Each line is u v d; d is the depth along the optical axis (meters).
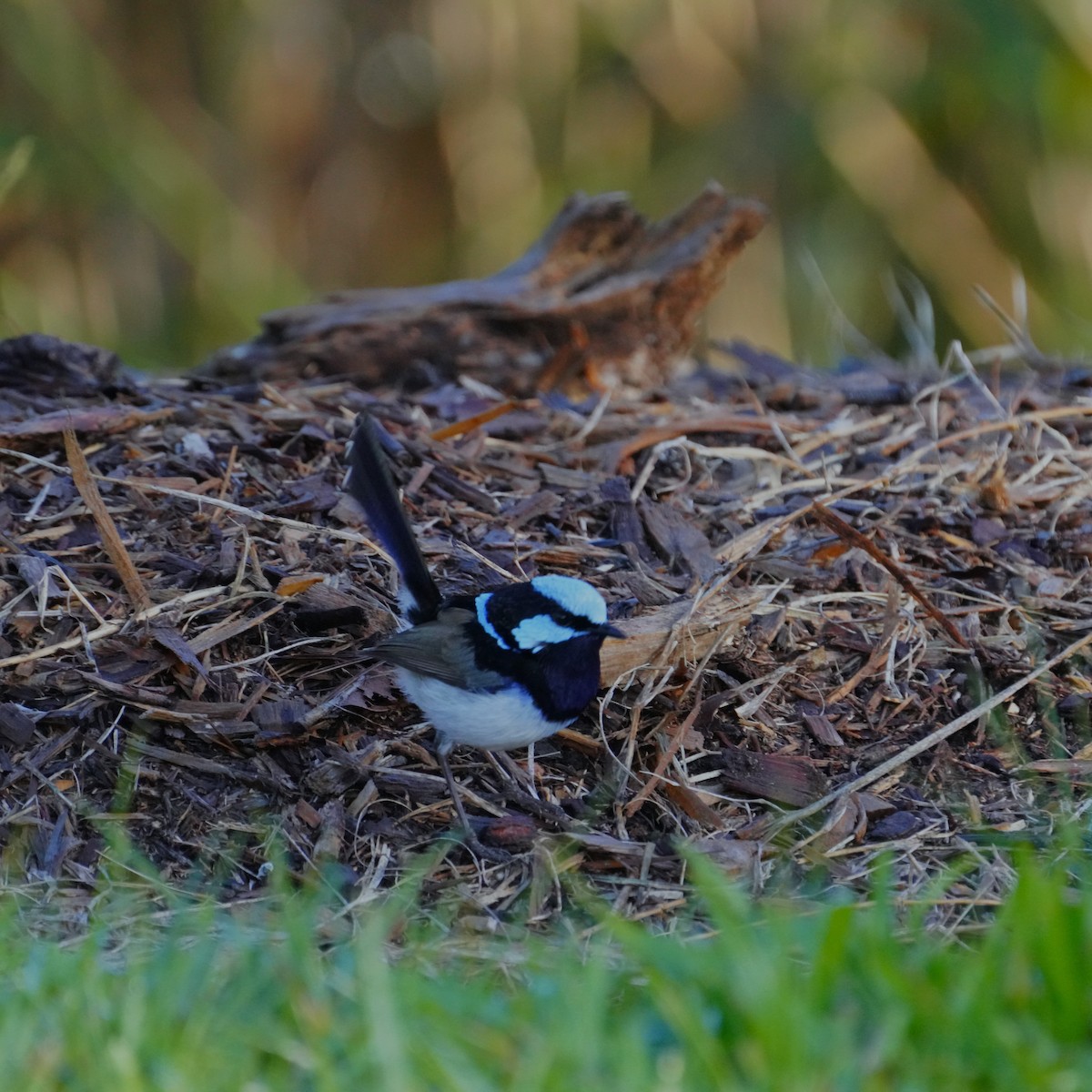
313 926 7.61
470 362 13.73
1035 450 12.51
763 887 8.29
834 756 9.39
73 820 8.49
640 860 8.50
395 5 24.83
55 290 23.28
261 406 12.48
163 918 7.72
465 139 24.77
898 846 8.59
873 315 23.36
